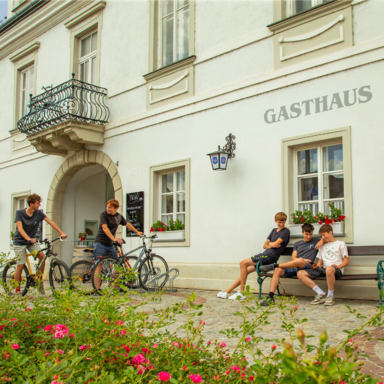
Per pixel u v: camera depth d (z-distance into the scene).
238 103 8.22
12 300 3.85
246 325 2.61
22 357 2.15
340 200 6.98
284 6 7.79
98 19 11.71
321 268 6.38
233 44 8.41
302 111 7.30
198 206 8.70
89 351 2.32
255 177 7.84
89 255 11.53
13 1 15.92
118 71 10.98
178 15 9.84
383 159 6.36
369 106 6.56
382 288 5.85
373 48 6.56
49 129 11.00
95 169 12.34
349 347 2.18
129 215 10.16
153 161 9.76
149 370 2.15
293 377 1.29
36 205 7.47
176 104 9.34
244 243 7.90
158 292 3.18
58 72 13.02
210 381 2.23
